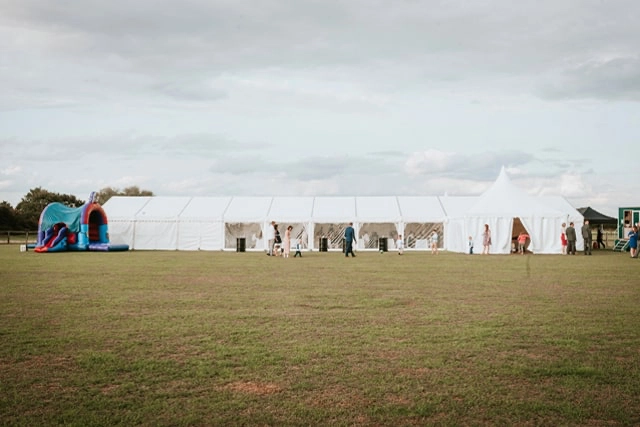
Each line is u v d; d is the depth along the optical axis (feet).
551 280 53.42
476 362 21.77
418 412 16.31
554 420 15.75
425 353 23.21
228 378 19.61
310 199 142.20
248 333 27.27
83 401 17.22
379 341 25.48
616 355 22.97
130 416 15.96
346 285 48.83
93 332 27.45
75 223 116.98
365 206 137.69
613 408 16.62
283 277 56.34
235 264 75.92
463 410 16.49
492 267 71.05
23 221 263.49
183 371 20.48
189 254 105.29
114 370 20.65
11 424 15.31
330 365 21.31
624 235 128.36
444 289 45.85
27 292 43.19
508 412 16.34
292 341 25.45
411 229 134.62
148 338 26.11
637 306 36.29
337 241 133.59
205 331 27.76
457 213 132.87
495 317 31.94
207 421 15.64
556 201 134.21
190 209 136.15
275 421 15.64
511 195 119.85
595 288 46.73
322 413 16.24
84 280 52.54
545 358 22.41
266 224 131.13
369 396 17.74
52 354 22.99
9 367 21.01
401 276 57.72
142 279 53.72
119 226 131.95
